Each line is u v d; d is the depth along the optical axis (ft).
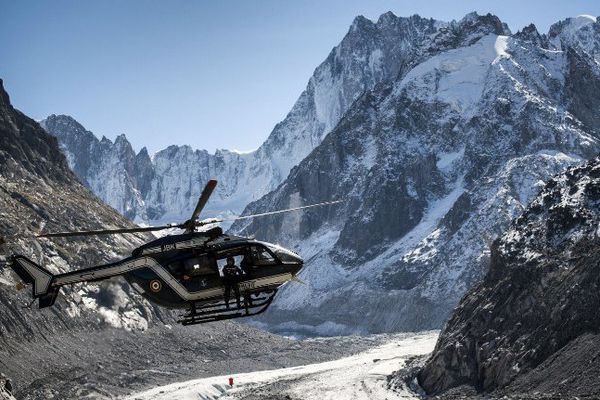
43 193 633.61
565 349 284.41
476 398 291.58
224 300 103.96
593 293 293.84
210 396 401.29
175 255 103.50
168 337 540.52
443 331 362.94
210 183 91.15
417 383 344.69
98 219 642.63
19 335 426.51
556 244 345.51
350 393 354.95
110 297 528.22
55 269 509.76
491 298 341.62
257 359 565.53
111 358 463.83
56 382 397.60
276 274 104.68
